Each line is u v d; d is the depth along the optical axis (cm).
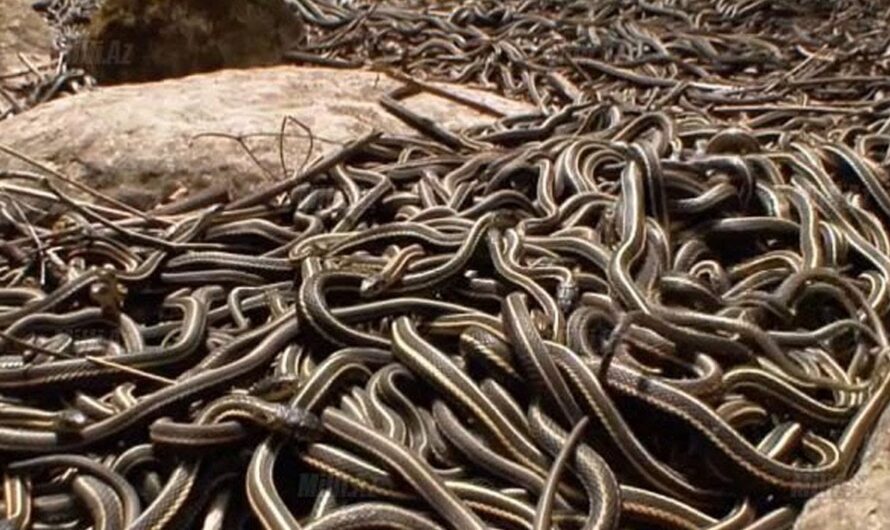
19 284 103
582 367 79
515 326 82
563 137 125
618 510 74
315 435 79
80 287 97
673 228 104
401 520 74
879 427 79
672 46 207
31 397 86
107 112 132
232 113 134
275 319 91
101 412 83
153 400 82
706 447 77
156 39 171
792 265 100
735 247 104
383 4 238
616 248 95
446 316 89
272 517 74
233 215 109
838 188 111
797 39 213
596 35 212
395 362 85
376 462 77
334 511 74
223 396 83
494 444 79
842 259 102
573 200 106
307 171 115
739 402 82
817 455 80
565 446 76
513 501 76
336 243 101
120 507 77
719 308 93
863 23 225
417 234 99
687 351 84
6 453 81
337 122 134
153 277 100
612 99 159
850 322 92
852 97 175
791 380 84
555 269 92
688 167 108
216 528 77
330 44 206
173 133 127
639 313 84
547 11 235
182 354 89
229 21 173
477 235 96
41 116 134
